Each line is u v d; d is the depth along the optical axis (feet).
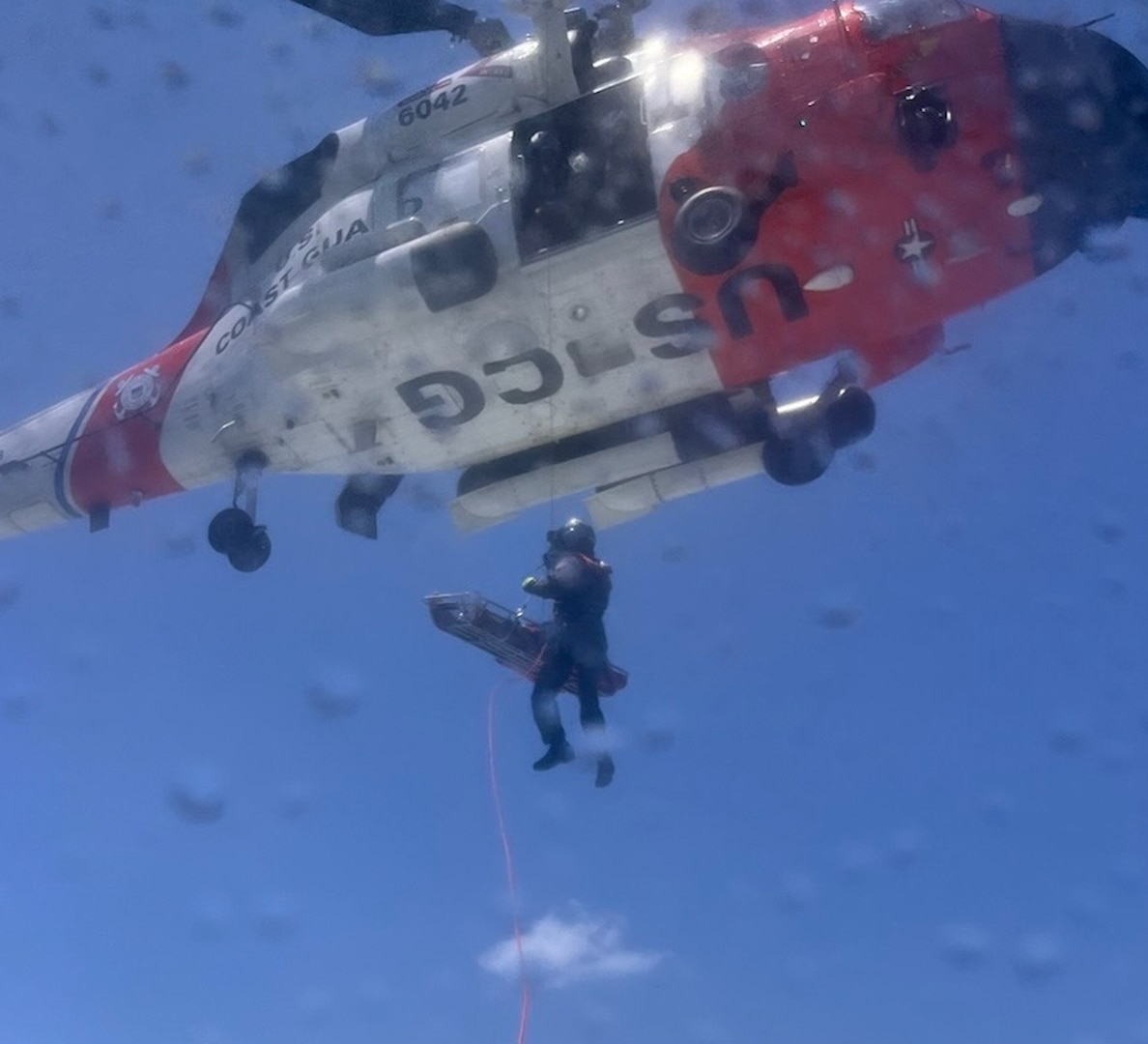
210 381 25.53
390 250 21.15
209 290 26.99
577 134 21.04
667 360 21.71
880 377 22.61
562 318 21.22
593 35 22.30
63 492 28.53
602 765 20.34
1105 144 20.34
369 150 23.39
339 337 21.74
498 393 22.26
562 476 23.07
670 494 22.71
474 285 20.77
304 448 24.61
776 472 22.16
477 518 23.94
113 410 27.55
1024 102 20.07
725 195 19.57
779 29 21.01
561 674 20.39
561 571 20.12
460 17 23.15
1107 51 20.58
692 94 20.40
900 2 20.43
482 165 21.54
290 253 24.14
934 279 20.86
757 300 20.75
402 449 23.67
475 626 20.92
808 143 19.88
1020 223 20.51
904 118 19.74
